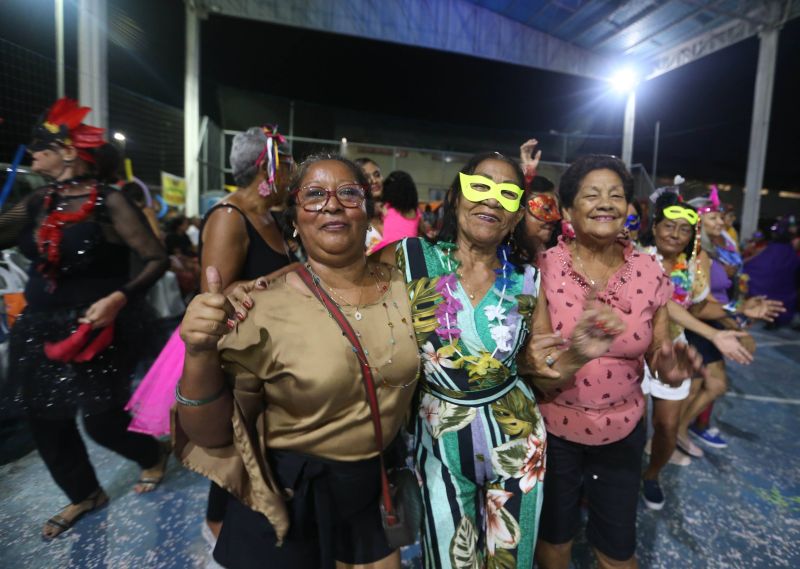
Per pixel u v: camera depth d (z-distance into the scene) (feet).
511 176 4.89
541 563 6.19
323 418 4.18
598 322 4.77
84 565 7.04
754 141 38.50
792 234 28.99
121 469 9.62
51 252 6.94
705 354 10.22
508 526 4.90
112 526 7.90
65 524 7.79
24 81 16.88
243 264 6.70
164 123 34.19
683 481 9.78
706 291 8.96
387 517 4.49
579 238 5.98
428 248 5.14
